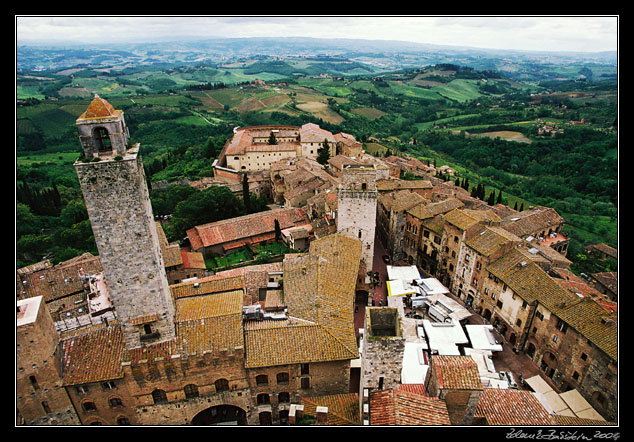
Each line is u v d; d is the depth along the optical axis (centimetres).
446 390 3938
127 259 4784
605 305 6297
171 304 5547
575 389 5912
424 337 6938
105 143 5041
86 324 5934
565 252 10356
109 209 4531
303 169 14038
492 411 4309
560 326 6219
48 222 13275
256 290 7481
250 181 15000
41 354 4666
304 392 5616
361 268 8156
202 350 5181
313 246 8362
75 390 4966
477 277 8075
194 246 10750
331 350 5347
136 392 5159
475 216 8725
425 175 16088
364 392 4066
